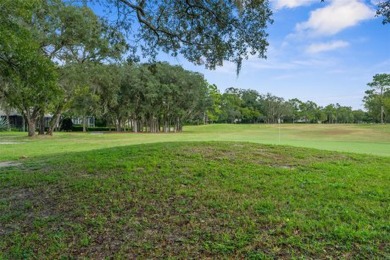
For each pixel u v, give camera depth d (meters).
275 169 6.43
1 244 3.68
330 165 6.95
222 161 7.05
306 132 36.53
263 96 82.62
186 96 43.22
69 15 20.11
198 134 35.94
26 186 5.95
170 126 48.78
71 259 3.26
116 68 29.22
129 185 5.45
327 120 87.44
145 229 3.81
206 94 47.81
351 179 5.67
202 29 7.23
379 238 3.26
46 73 8.12
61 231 3.91
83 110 38.50
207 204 4.46
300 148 9.22
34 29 18.41
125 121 48.59
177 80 41.91
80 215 4.34
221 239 3.41
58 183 5.95
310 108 87.56
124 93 41.16
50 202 4.97
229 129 49.56
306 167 6.73
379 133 32.38
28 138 25.89
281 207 4.25
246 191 5.01
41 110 28.27
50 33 20.14
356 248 3.08
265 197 4.70
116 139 24.39
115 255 3.26
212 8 6.80
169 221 3.98
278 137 27.56
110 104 40.69
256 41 7.00
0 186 6.06
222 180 5.63
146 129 49.66
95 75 26.30
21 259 3.32
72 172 6.72
